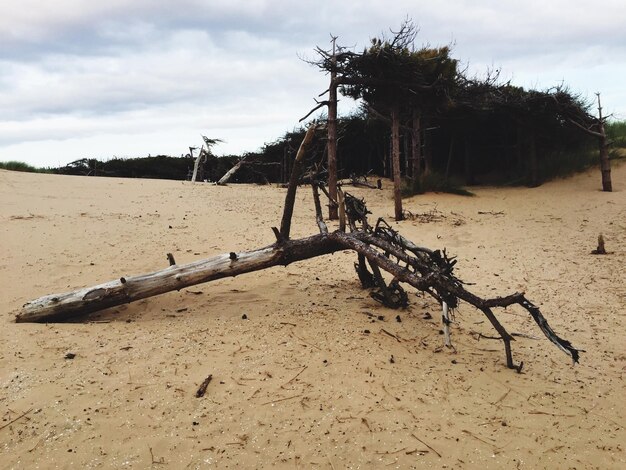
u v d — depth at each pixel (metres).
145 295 6.01
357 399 4.09
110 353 4.71
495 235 10.43
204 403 3.96
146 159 29.86
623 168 15.63
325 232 6.46
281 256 6.27
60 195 12.84
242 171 27.31
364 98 12.38
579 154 16.42
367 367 4.57
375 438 3.65
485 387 4.43
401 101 12.24
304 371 4.46
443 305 5.27
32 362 4.48
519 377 4.67
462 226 11.23
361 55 10.98
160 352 4.75
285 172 24.02
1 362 4.45
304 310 5.97
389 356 4.82
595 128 14.82
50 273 7.22
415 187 15.29
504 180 17.94
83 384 4.14
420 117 16.45
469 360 4.94
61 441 3.49
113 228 9.84
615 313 6.40
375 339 5.15
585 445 3.71
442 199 14.47
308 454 3.48
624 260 8.52
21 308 5.93
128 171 29.28
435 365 4.76
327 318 5.69
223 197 14.73
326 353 4.79
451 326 5.79
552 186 15.23
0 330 5.22
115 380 4.22
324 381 4.32
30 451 3.40
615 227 10.67
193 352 4.77
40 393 3.98
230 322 5.57
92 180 16.47
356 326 5.47
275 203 14.15
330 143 11.73
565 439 3.77
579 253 9.09
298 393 4.13
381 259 5.71
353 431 3.71
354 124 21.19
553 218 11.77
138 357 4.64
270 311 5.96
